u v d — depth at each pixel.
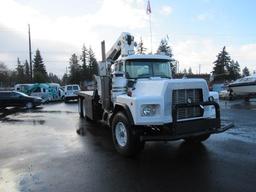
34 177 5.89
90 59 80.06
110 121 8.26
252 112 16.30
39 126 12.57
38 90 31.59
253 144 8.25
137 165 6.56
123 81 8.30
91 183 5.51
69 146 8.55
